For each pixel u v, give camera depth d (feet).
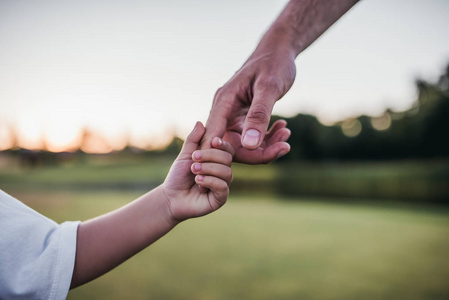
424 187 47.42
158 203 2.64
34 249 2.13
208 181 2.48
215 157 2.51
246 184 64.75
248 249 17.54
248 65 2.85
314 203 47.88
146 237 2.55
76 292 11.10
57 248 2.22
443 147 68.80
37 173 111.75
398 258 15.84
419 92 68.90
